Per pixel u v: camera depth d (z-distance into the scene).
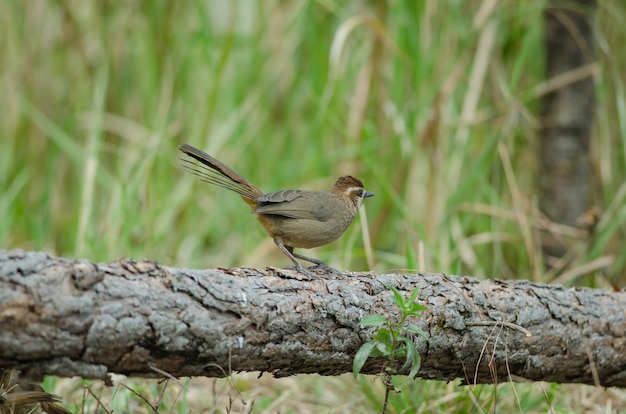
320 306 6.54
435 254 10.56
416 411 8.41
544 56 12.54
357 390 9.16
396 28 12.33
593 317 7.69
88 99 14.12
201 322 6.00
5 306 5.36
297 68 13.77
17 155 14.09
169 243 12.88
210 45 13.27
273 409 8.91
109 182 13.28
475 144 12.79
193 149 8.20
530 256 11.29
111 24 14.12
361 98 12.70
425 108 11.84
